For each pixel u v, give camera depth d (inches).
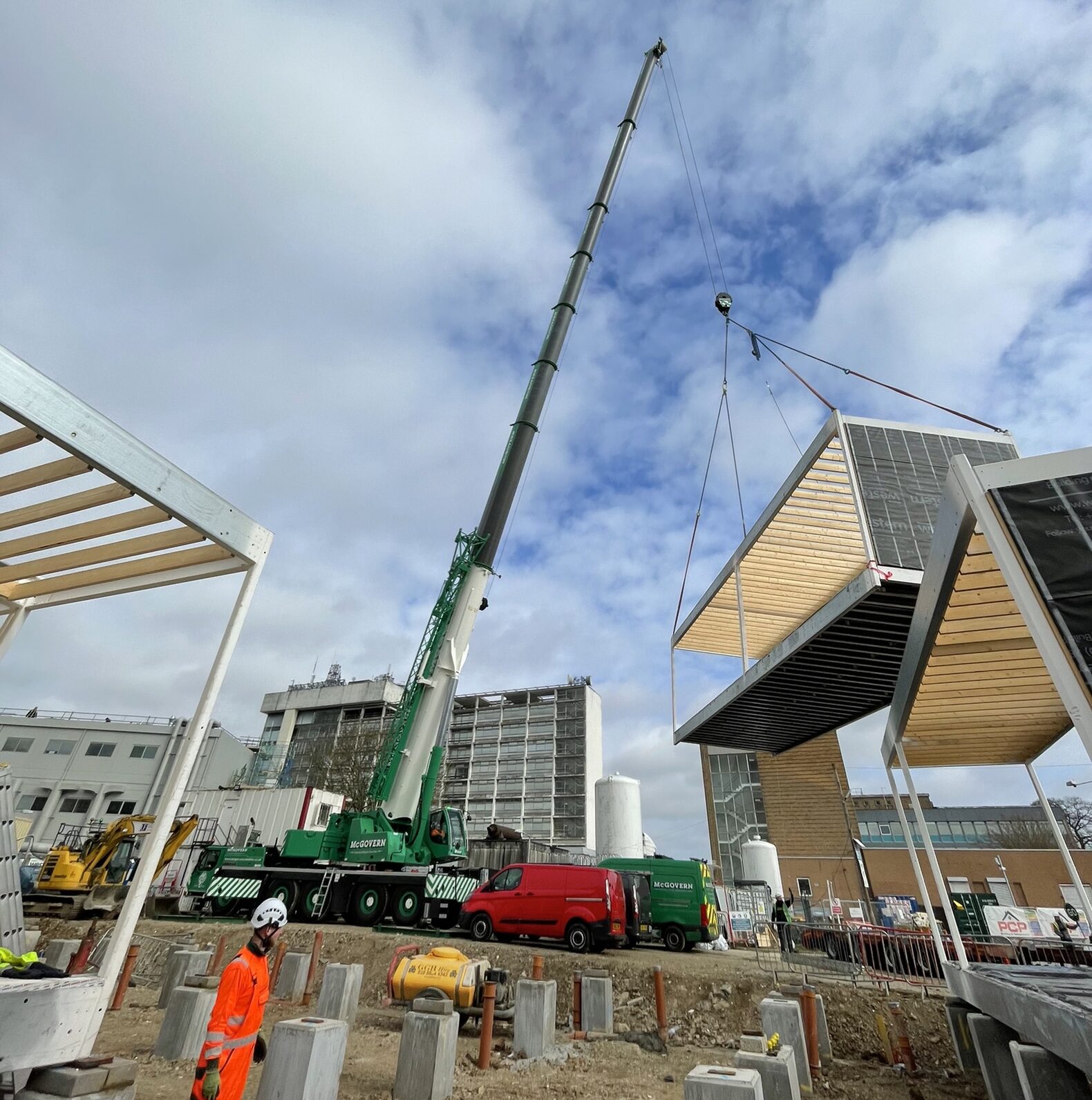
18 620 213.5
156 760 2075.5
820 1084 316.5
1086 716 142.7
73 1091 149.4
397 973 376.5
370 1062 299.6
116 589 199.9
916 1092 311.0
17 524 171.5
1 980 134.3
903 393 699.4
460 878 660.1
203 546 188.2
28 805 1988.2
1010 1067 269.1
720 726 872.3
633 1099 269.4
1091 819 1932.8
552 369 845.2
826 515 673.0
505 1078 287.0
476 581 723.4
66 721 2116.1
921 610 249.6
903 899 933.2
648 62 1186.0
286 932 603.5
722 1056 351.3
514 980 486.9
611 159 1060.5
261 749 2780.5
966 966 322.7
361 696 3095.5
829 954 613.0
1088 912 348.2
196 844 868.0
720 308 904.9
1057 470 169.5
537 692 3422.7
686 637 938.7
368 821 671.8
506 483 765.3
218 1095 160.7
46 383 135.5
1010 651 265.9
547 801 3029.0
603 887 564.1
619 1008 445.4
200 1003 301.7
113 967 152.7
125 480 149.3
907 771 346.9
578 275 924.0
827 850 1718.8
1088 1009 187.0
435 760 681.0
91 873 778.8
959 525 189.8
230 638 175.2
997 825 1988.2
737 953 745.6
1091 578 153.2
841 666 653.9
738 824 1932.8
